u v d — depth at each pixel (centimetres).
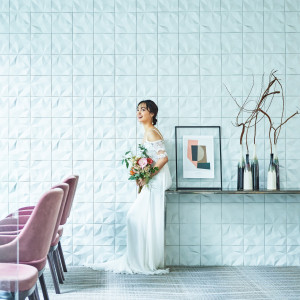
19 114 471
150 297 349
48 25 472
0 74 470
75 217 469
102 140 471
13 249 204
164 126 472
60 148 471
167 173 442
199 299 345
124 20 474
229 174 470
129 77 473
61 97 471
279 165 473
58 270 386
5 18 471
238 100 474
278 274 431
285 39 474
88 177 470
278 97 473
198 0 475
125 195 470
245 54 472
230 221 471
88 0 473
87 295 354
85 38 473
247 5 472
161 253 440
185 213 470
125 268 430
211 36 473
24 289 218
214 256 469
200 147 468
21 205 466
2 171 447
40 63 471
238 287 381
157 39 472
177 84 474
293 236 471
